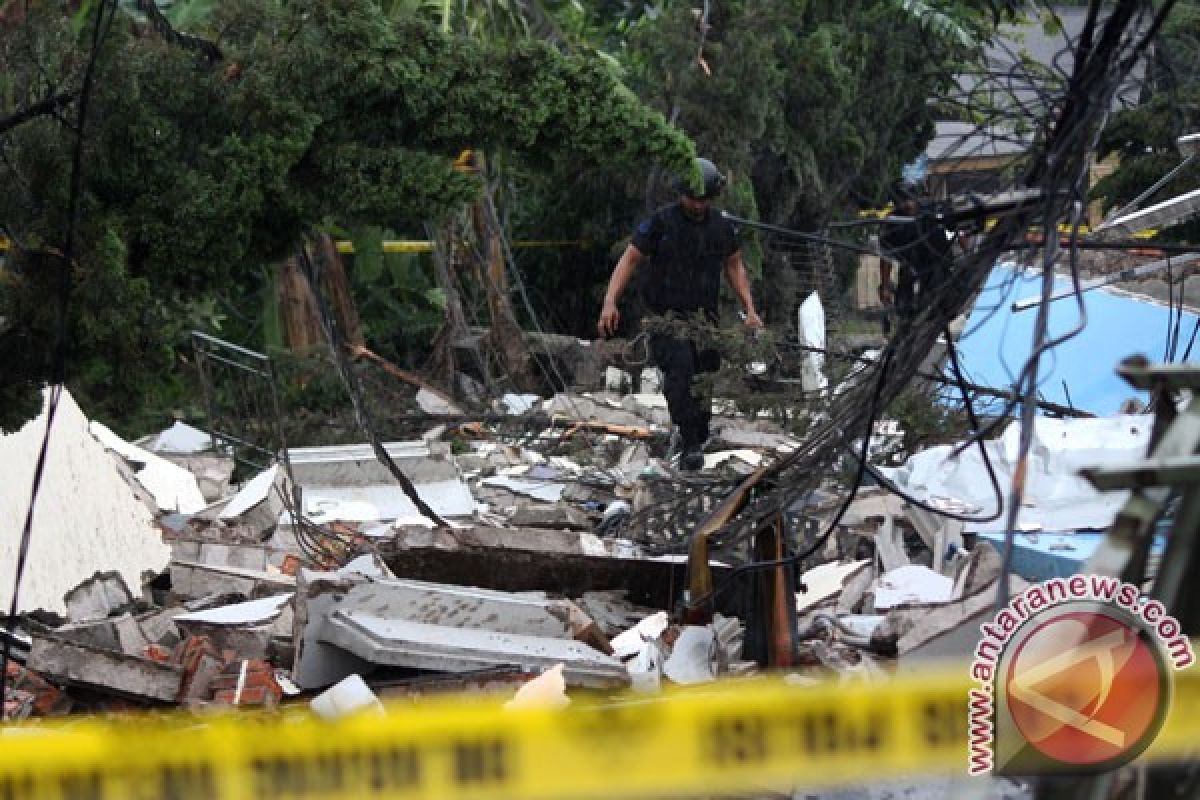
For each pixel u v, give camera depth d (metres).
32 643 19.11
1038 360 11.66
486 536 24.70
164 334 20.84
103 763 13.65
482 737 13.57
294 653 19.62
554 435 43.72
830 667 17.61
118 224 20.22
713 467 33.69
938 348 26.22
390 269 61.28
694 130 59.09
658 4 64.12
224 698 18.75
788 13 60.50
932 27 45.88
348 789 13.26
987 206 13.50
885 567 23.92
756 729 13.61
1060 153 12.88
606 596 24.00
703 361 33.06
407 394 49.81
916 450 26.75
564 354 57.66
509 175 64.62
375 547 26.77
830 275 52.84
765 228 19.11
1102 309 39.41
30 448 24.52
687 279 33.12
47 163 20.06
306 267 29.55
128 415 21.62
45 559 23.39
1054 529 23.08
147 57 20.55
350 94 20.78
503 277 58.81
